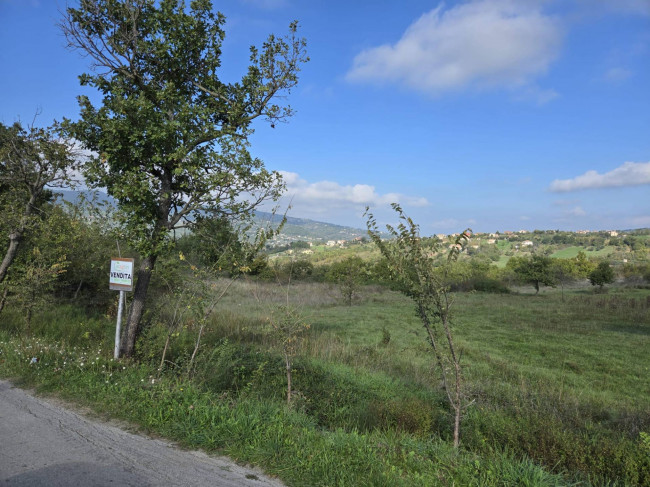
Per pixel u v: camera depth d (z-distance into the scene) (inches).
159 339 374.6
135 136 303.6
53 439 173.0
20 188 444.1
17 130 397.4
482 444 208.2
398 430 228.4
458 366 217.9
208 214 352.5
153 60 346.0
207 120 329.1
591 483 169.9
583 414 295.4
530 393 323.6
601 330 729.6
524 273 1646.2
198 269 320.5
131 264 309.6
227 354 340.8
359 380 348.8
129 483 136.2
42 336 417.7
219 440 171.3
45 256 452.4
